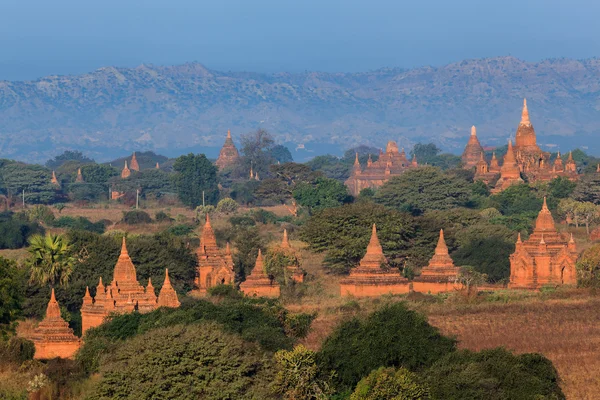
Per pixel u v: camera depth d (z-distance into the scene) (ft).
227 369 525.75
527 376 532.32
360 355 562.25
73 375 579.48
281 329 640.17
